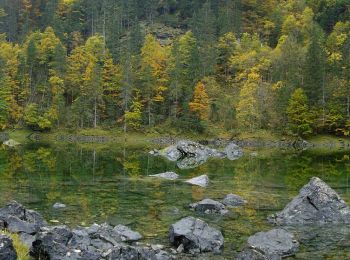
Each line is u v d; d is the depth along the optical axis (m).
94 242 17.94
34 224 19.09
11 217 19.17
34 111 112.69
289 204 25.50
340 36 143.50
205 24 148.50
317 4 188.00
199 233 19.34
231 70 136.62
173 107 116.69
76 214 24.73
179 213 25.66
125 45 144.50
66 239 17.16
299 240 20.64
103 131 113.75
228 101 115.62
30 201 28.17
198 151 66.81
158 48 144.50
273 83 124.25
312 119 104.56
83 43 164.25
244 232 21.77
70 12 179.88
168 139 107.38
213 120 114.31
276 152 77.75
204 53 130.75
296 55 125.25
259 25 180.50
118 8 183.88
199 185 36.09
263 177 41.34
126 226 22.08
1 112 113.38
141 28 171.38
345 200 29.77
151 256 16.02
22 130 113.38
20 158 56.81
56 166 48.09
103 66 125.69
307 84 107.88
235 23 168.38
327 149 87.81
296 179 40.03
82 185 35.22
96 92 115.75
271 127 108.06
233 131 108.12
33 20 189.12
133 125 113.44
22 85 123.44
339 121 104.38
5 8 192.75
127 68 115.38
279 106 109.06
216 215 25.45
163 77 122.69
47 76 126.00
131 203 28.36
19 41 165.12
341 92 107.12
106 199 29.53
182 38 142.00
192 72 121.44
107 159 58.50
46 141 101.50
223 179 39.81
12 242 13.90
